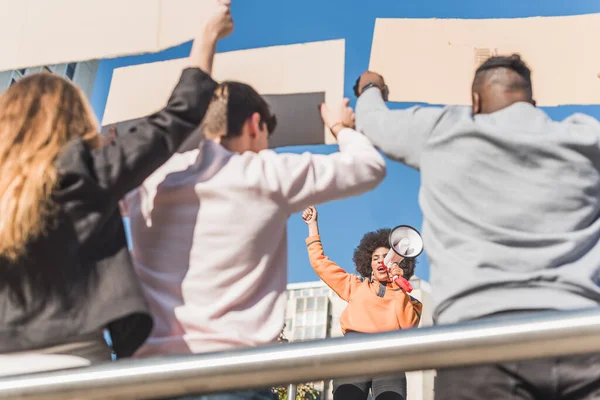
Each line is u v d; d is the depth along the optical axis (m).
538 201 2.36
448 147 2.54
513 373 1.99
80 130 2.60
